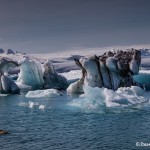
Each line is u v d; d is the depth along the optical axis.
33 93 66.88
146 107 45.31
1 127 34.31
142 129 32.16
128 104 47.38
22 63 83.19
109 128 32.91
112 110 43.28
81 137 29.38
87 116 39.66
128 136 29.45
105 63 69.00
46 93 66.00
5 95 69.12
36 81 83.75
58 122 36.53
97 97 47.94
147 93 66.69
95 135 30.05
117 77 69.12
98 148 25.75
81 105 46.97
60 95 67.00
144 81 79.31
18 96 67.06
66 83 87.44
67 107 47.47
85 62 68.50
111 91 48.53
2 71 73.62
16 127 34.19
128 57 71.50
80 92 72.75
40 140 28.38
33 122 36.91
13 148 25.92
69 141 27.98
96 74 68.88
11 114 42.88
